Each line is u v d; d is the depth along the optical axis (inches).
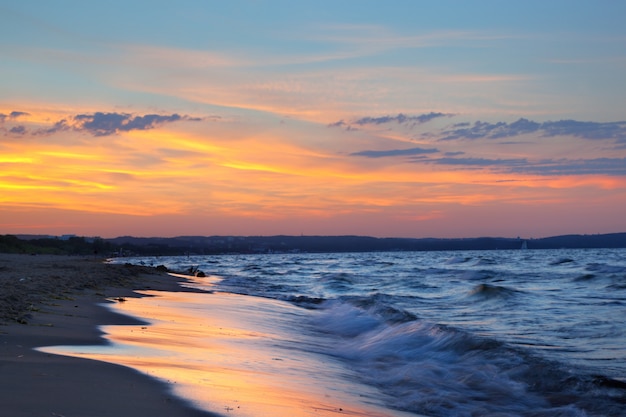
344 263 3213.6
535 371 382.0
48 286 776.9
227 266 2984.7
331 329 643.5
